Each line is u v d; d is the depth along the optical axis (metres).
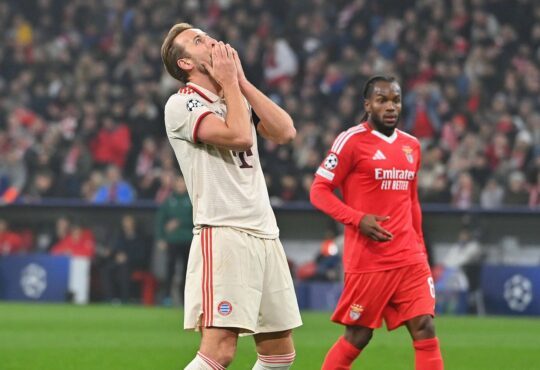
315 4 93.12
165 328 48.09
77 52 95.19
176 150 19.95
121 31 94.38
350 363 25.36
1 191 77.94
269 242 19.91
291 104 79.69
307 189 69.50
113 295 67.50
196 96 19.73
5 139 83.44
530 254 66.06
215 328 19.30
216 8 93.94
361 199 25.08
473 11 89.94
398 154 25.11
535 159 71.69
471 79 84.06
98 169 79.44
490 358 37.03
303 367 33.25
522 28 90.56
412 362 34.59
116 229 68.94
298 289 64.06
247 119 19.14
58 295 67.56
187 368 19.28
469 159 72.25
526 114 79.56
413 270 24.56
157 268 67.38
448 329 50.00
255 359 34.66
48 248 69.38
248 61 82.94
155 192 72.62
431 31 87.75
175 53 19.98
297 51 88.81
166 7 94.56
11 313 56.84
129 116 81.88
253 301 19.44
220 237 19.31
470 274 64.50
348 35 90.19
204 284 19.31
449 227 66.81
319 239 67.62
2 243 69.25
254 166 19.95
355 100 81.38
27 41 96.88
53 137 79.56
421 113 78.62
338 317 25.22
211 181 19.45
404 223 24.89
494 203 69.44
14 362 34.56
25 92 89.81
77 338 43.06
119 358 35.97
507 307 63.06
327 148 73.38
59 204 69.19
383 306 24.70
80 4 98.06
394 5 92.25
